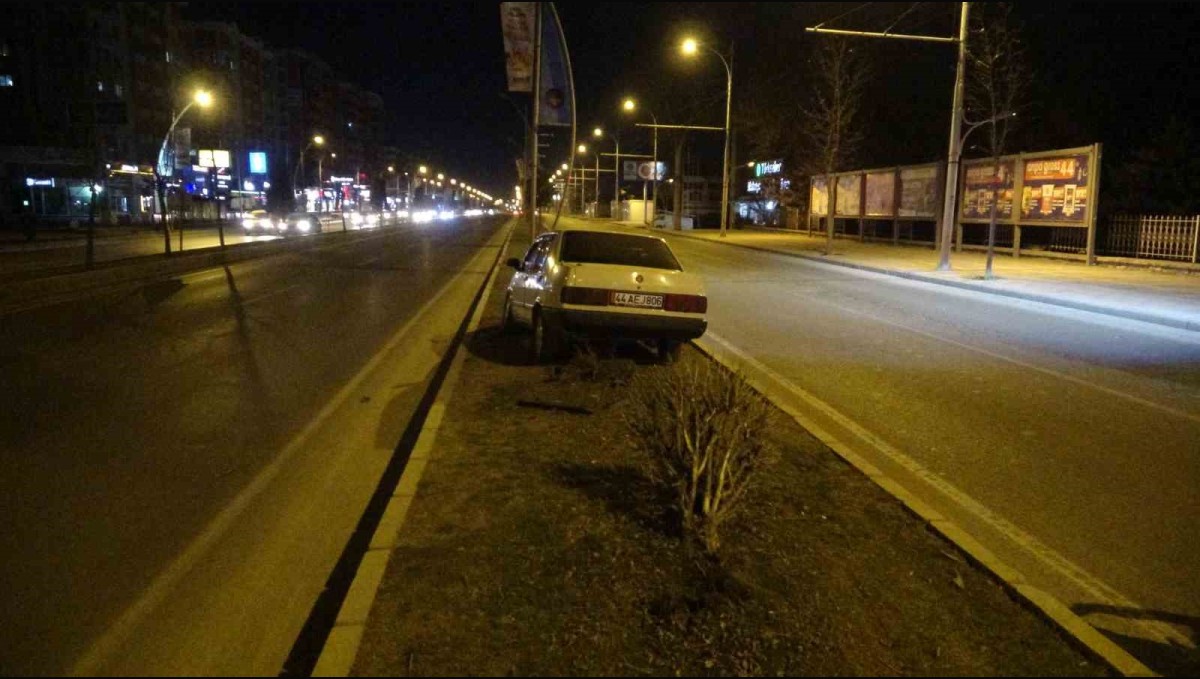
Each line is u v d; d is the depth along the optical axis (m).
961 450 6.75
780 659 3.49
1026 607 3.99
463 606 3.86
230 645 3.80
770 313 15.45
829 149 34.03
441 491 5.30
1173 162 26.78
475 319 13.62
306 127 139.00
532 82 18.81
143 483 5.91
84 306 15.76
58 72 69.88
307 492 5.79
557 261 9.90
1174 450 6.82
